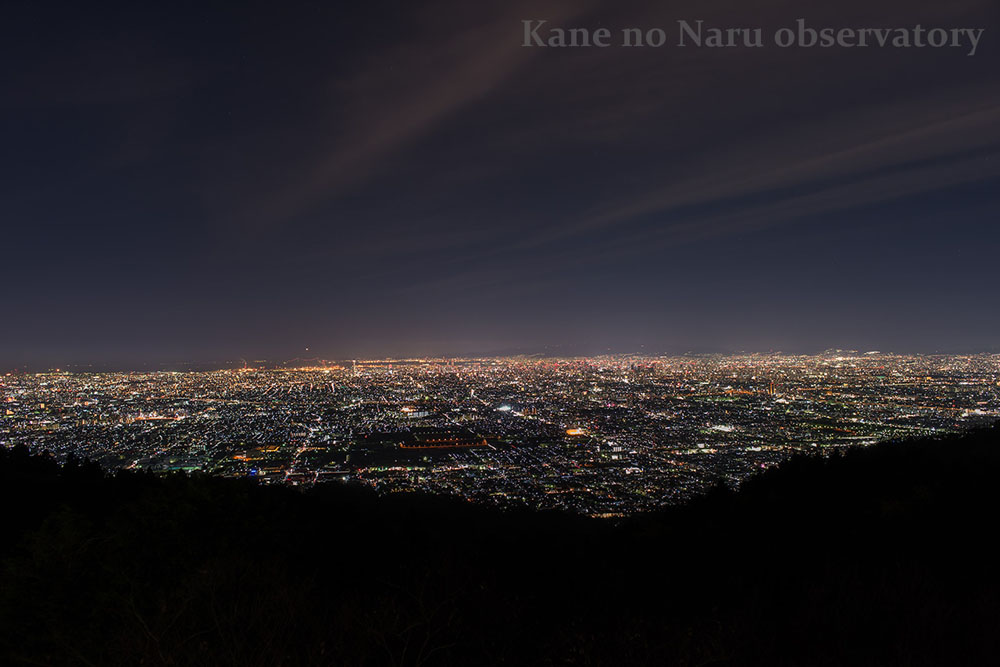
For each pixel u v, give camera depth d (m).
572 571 6.73
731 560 6.77
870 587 4.76
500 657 3.85
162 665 3.47
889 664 3.60
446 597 4.44
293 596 4.37
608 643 4.02
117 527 5.54
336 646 3.72
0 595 4.41
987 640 3.79
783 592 5.13
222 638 3.61
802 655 3.83
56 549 4.80
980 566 5.51
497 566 6.98
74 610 4.35
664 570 6.63
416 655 3.75
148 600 4.49
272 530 6.96
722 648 3.76
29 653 4.09
